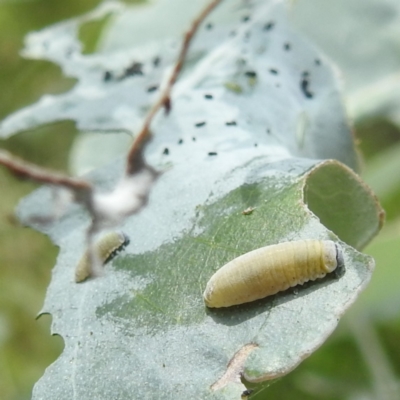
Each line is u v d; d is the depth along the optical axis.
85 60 0.16
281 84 0.14
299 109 0.14
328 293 0.10
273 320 0.10
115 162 0.13
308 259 0.10
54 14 0.27
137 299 0.11
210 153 0.12
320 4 0.19
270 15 0.15
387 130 0.22
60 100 0.15
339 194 0.12
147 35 0.18
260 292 0.10
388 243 0.17
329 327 0.10
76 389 0.11
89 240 0.12
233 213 0.11
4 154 0.13
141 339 0.11
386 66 0.18
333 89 0.14
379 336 0.17
